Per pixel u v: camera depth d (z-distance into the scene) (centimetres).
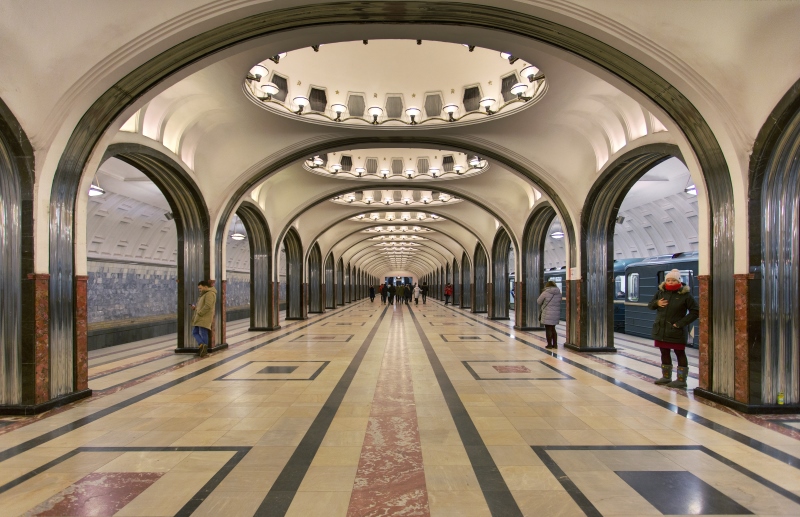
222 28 535
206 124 927
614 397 594
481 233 1975
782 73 502
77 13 505
